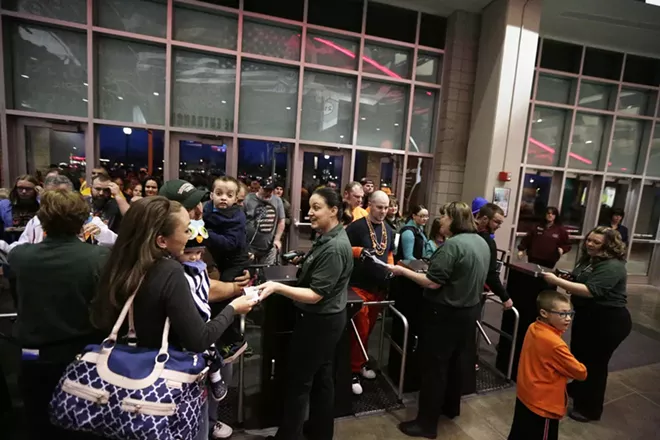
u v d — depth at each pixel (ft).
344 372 7.99
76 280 4.59
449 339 7.31
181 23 15.34
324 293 5.85
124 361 3.77
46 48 14.15
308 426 6.99
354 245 9.04
